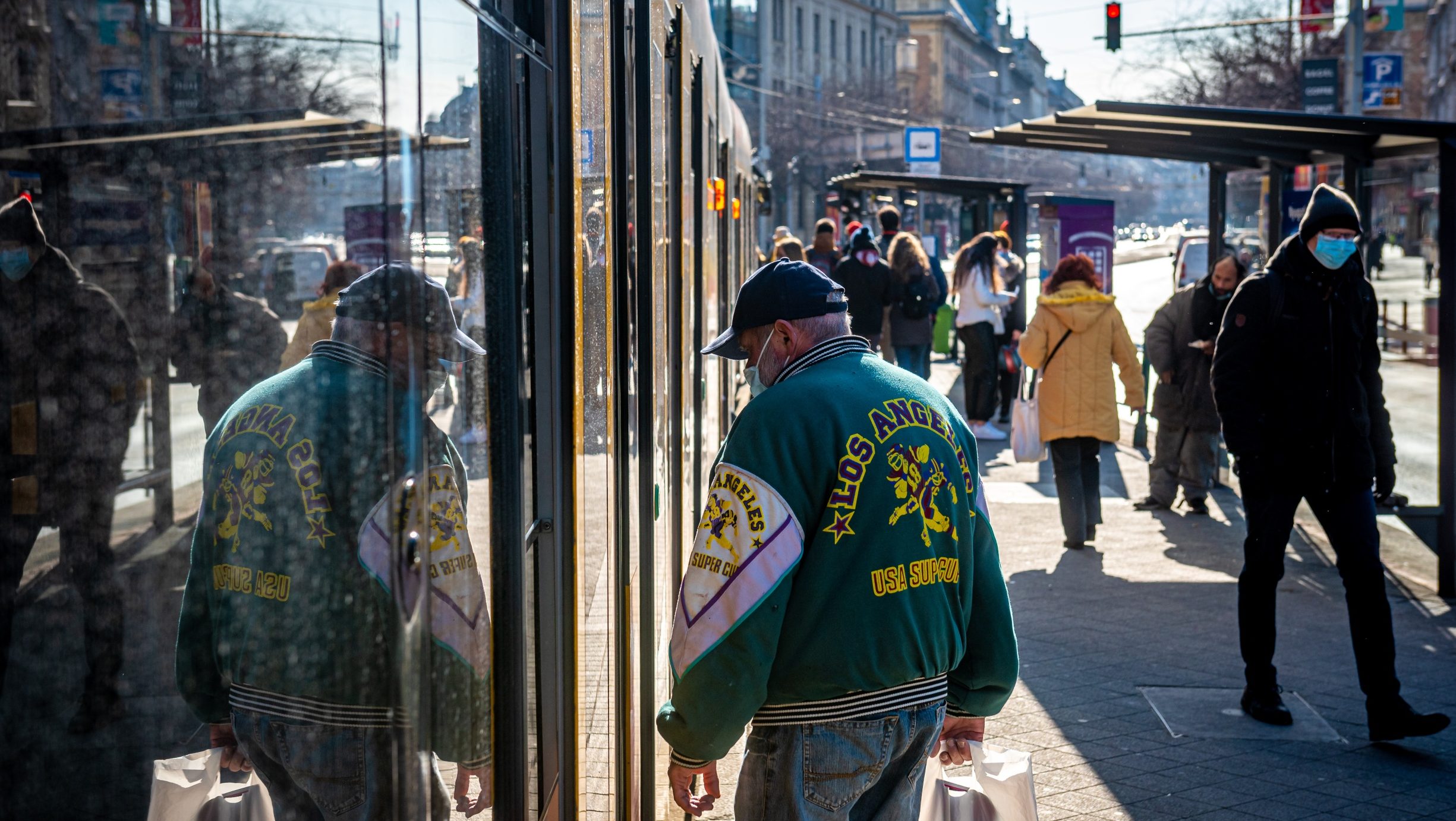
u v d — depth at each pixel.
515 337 2.04
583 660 2.61
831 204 22.27
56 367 1.11
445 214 1.52
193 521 1.22
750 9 69.25
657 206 3.96
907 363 13.05
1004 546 8.73
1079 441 8.60
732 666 2.44
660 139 4.09
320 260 1.27
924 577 2.53
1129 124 8.73
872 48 91.38
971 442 2.77
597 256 2.90
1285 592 7.48
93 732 1.17
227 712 1.26
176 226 1.17
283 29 1.23
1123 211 135.50
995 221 17.77
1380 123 7.19
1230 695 5.70
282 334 1.25
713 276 7.95
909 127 27.00
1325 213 4.99
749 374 7.39
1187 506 10.09
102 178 1.12
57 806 1.15
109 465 1.16
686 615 2.49
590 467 2.76
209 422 1.22
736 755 5.09
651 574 3.56
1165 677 5.96
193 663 1.22
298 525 1.28
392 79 1.33
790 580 2.47
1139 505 9.96
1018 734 5.25
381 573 1.31
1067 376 8.51
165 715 1.21
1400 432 8.55
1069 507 8.55
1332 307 5.09
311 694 1.31
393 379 1.32
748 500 2.48
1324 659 6.20
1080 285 8.52
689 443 5.43
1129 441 13.55
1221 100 39.75
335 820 1.32
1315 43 37.94
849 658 2.46
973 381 13.62
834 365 2.67
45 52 1.08
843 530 2.48
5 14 1.04
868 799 2.63
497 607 1.86
